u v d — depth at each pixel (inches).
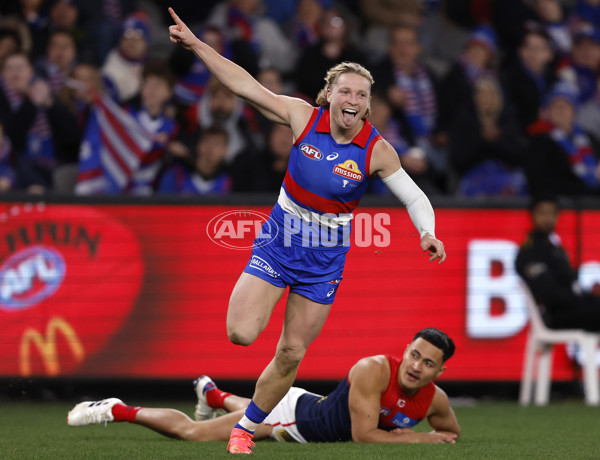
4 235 1031.0
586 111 1443.2
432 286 1092.5
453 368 1098.7
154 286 1056.2
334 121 531.2
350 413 645.9
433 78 1307.8
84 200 1047.6
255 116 1231.5
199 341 1060.5
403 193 550.0
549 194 1085.1
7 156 1130.7
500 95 1258.0
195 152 1152.8
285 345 546.6
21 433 737.0
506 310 1106.1
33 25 1289.4
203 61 544.4
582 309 1051.3
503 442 680.4
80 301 1044.5
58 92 1196.5
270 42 1366.9
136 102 1152.8
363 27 1478.8
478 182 1245.1
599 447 642.8
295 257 540.4
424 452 580.4
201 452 568.4
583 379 1130.0
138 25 1224.8
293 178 539.8
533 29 1428.4
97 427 792.9
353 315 1080.2
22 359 1032.8
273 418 674.8
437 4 1539.1
